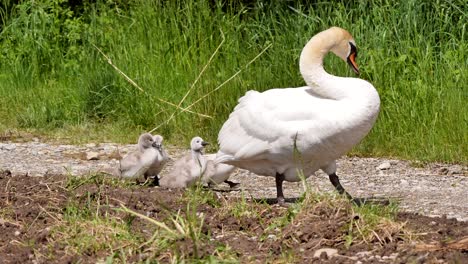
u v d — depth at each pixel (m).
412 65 17.56
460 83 16.62
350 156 15.67
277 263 8.96
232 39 18.75
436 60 17.69
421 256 8.82
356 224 9.53
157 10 19.73
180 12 19.75
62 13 22.30
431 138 15.70
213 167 12.73
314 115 11.12
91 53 20.38
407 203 12.26
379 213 10.09
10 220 10.30
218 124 16.91
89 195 10.70
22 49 21.41
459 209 11.86
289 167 11.47
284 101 11.35
